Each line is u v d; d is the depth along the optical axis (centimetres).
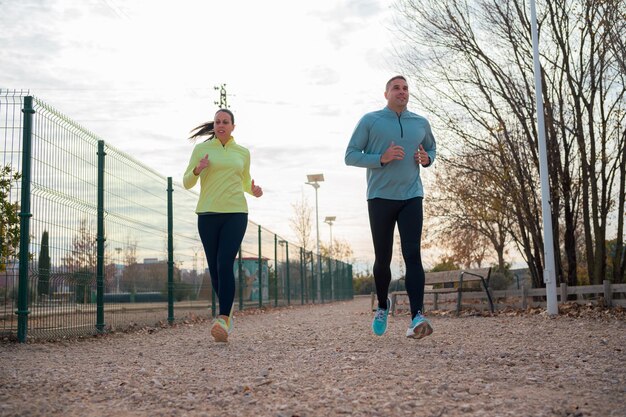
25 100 654
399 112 588
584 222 1326
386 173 577
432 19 1341
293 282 2153
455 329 796
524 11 1298
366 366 438
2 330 655
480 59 1342
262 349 563
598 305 1059
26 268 655
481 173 1407
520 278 2498
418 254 573
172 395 349
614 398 324
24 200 651
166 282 1011
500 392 343
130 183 886
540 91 1088
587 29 1236
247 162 661
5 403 324
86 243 758
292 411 305
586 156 1316
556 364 438
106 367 460
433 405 314
